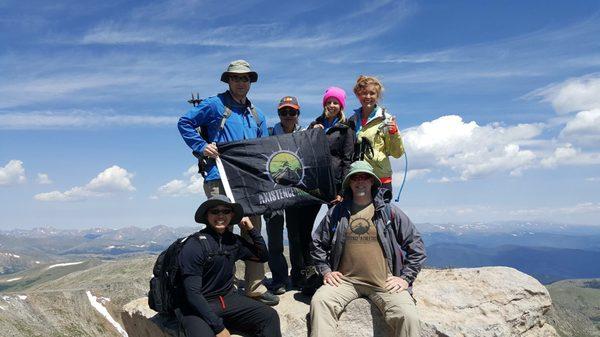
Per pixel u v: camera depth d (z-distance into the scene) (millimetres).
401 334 3342
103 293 84375
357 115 4344
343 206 3695
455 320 3861
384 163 4172
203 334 3215
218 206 3455
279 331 3488
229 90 4133
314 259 3729
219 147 4031
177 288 3426
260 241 3768
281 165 4066
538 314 4371
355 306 3635
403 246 3658
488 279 4508
